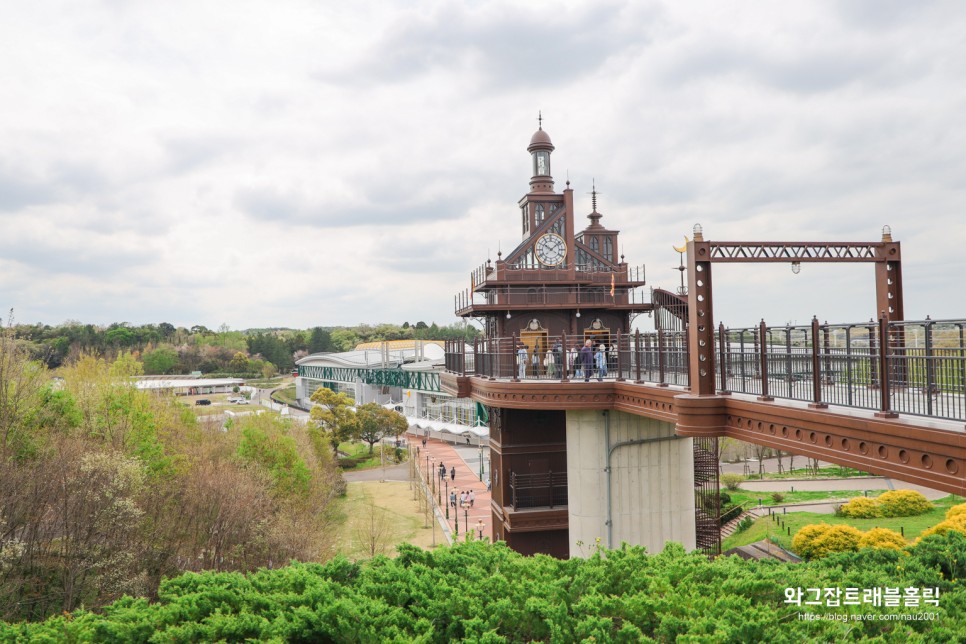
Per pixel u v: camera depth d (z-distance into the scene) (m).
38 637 8.67
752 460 67.62
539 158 32.38
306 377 132.25
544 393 21.67
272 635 8.67
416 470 62.75
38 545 22.16
